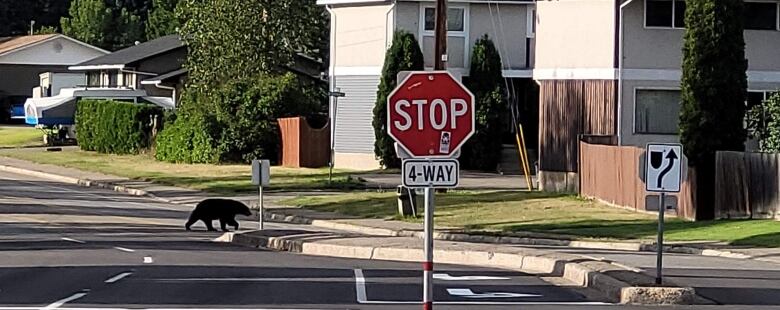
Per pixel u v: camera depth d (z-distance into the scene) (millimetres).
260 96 52844
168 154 55312
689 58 30172
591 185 35688
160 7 101250
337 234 26578
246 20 56625
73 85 82938
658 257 16156
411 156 10055
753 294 16734
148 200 39625
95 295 15922
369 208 34281
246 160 53000
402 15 48281
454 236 28203
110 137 61656
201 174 47750
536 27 39094
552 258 19875
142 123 59656
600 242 26281
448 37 48656
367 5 48812
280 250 24500
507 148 49344
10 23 112750
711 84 29922
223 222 29078
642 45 36844
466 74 48781
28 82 93125
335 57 50031
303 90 55312
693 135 30000
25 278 18000
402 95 10078
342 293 16359
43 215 32562
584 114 37594
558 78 38344
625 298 15672
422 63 47344
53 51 93562
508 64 49094
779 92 32312
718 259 22875
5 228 28547
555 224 29703
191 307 14742
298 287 17047
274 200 37844
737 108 30234
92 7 106938
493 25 48969
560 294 16547
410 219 31688
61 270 19219
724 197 29641
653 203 19219
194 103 55625
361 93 49281
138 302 15203
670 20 36781
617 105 36781
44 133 72438
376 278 18422
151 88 73562
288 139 51875
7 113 91312
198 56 57344
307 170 48938
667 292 15602
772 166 28625
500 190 39344
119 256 21875
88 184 46250
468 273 19531
